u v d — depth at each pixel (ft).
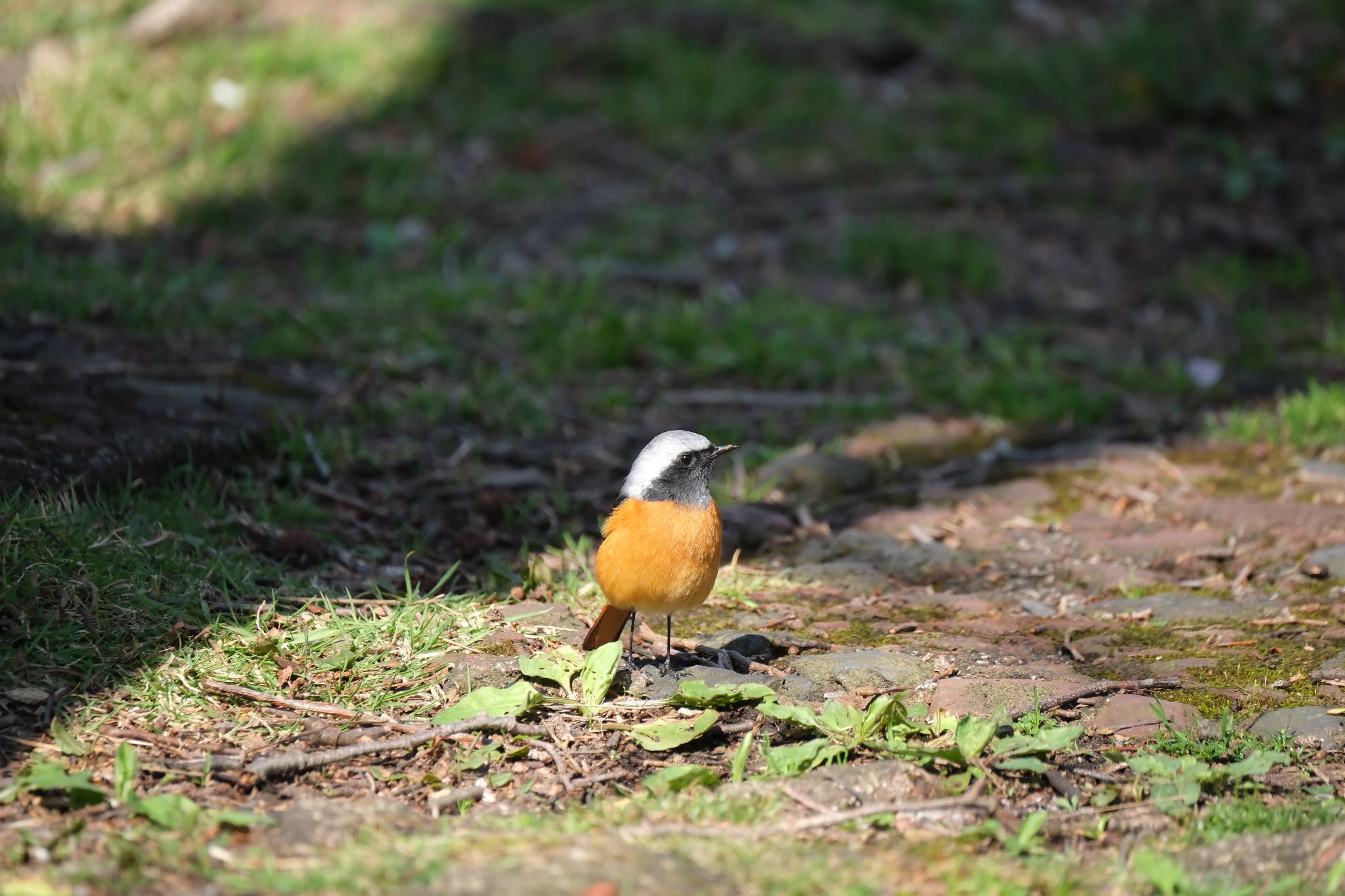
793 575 31.99
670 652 26.17
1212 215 61.93
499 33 69.15
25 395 34.27
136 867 17.56
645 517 23.90
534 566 29.40
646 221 58.39
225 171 58.90
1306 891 17.28
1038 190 63.00
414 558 31.94
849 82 69.87
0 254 47.06
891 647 27.27
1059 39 75.77
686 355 48.37
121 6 67.92
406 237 56.24
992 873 17.57
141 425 33.91
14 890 16.75
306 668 24.75
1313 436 41.24
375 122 63.10
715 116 65.67
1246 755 22.03
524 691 23.03
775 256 57.41
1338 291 56.85
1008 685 24.56
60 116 60.34
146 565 26.99
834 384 47.62
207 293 47.70
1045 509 36.88
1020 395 45.62
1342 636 27.40
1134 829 19.90
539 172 61.82
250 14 68.85
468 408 41.19
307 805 19.45
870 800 20.22
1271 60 71.77
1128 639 27.81
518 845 17.92
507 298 50.80
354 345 45.09
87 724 22.25
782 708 22.33
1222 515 35.73
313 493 34.53
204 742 22.17
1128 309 55.83
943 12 77.51
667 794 20.42
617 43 68.95
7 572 25.18
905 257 56.70
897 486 38.88
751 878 17.13
